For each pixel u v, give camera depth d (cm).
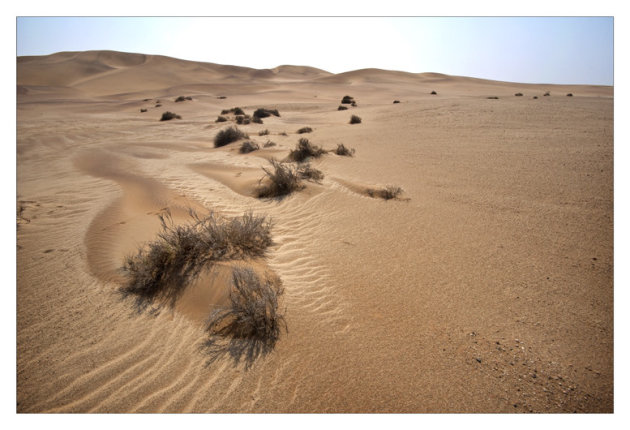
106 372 289
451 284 407
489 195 692
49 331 334
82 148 1384
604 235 504
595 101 2441
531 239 506
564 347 310
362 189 761
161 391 272
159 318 349
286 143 1370
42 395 269
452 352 306
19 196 751
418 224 580
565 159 906
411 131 1523
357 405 261
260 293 357
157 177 880
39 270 439
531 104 2264
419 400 265
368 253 491
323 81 9300
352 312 361
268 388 273
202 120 2584
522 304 368
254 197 760
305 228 591
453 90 6638
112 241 504
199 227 502
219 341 318
